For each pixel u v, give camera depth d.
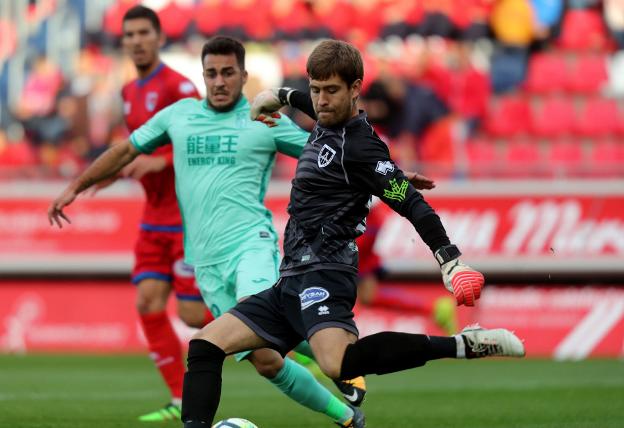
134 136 22.45
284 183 46.72
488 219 46.00
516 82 54.69
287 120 22.11
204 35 57.56
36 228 48.16
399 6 56.16
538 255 45.59
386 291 43.25
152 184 26.56
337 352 16.03
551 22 55.59
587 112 54.28
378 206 42.56
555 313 45.41
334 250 16.72
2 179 48.56
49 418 25.36
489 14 55.62
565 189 45.62
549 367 40.47
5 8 58.72
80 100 55.47
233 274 21.69
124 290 47.50
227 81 21.77
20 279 48.19
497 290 45.84
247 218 21.81
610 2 56.09
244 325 17.20
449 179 46.59
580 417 25.02
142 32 27.42
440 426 23.70
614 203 45.31
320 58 16.28
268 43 56.62
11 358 44.03
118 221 47.62
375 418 25.44
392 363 15.88
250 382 35.91
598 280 45.31
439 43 55.19
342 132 16.59
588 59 55.31
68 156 55.34
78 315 47.69
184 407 16.94
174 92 27.56
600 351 45.09
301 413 26.67
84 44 58.09
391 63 54.53
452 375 38.00
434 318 42.97
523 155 53.22
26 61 57.72
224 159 21.81
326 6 56.72
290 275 17.06
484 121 53.59
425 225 15.79
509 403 28.73
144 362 42.34
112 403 29.27
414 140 52.53
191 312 26.80
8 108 56.91
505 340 15.75
